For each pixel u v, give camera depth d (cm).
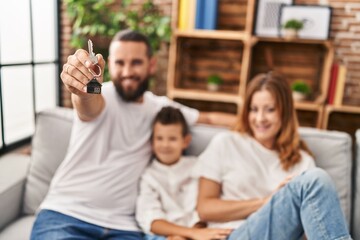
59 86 268
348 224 132
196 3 255
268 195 128
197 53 289
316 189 103
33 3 229
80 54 97
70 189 128
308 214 103
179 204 133
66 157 137
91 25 269
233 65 286
